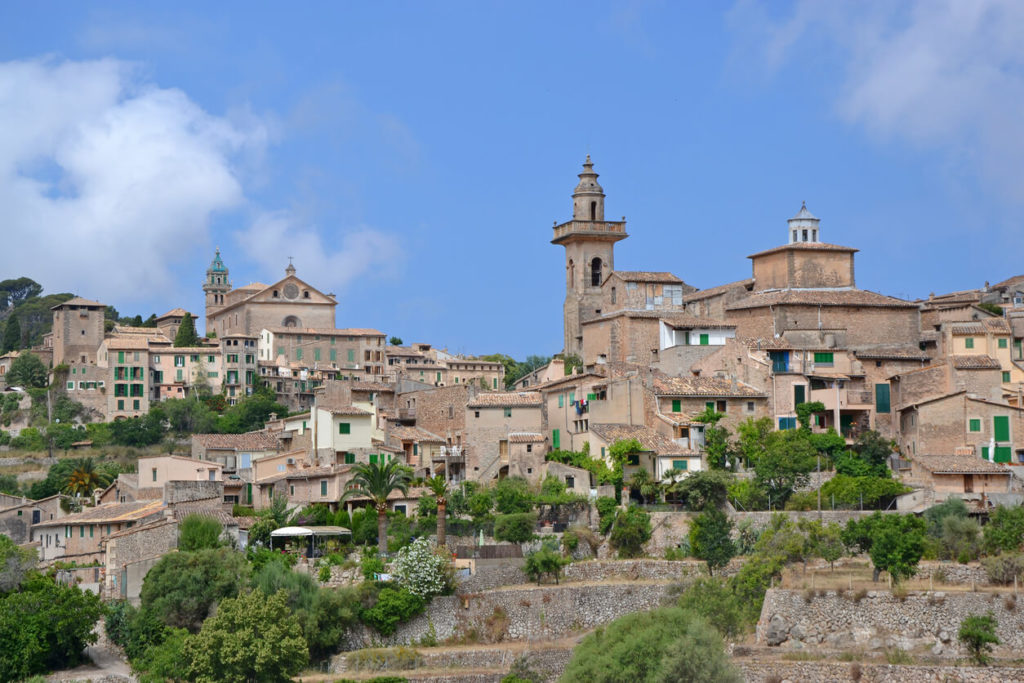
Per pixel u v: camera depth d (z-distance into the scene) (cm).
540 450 17388
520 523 15700
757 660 13238
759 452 17175
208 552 14425
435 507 16062
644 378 17812
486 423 17812
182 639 13412
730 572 14988
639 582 14875
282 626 13450
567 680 12744
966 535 14650
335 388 19212
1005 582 13912
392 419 19662
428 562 14512
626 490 16350
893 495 16162
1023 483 16412
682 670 12481
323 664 13938
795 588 13925
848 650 13412
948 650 13275
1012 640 13212
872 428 18212
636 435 17138
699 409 17762
